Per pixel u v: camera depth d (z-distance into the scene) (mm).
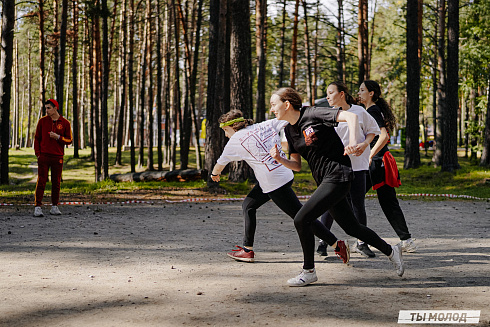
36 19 27047
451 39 18344
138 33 30406
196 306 3381
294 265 4809
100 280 4164
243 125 4777
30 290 3814
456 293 3689
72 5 27391
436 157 24422
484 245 5945
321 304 3420
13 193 12266
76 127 31859
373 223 8070
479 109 25859
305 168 24859
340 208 4117
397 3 32750
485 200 12039
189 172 15969
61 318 3115
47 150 8336
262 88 23344
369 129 4836
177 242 6141
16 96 49094
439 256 5246
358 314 3176
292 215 4684
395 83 43469
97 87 26000
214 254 5391
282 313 3207
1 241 5988
